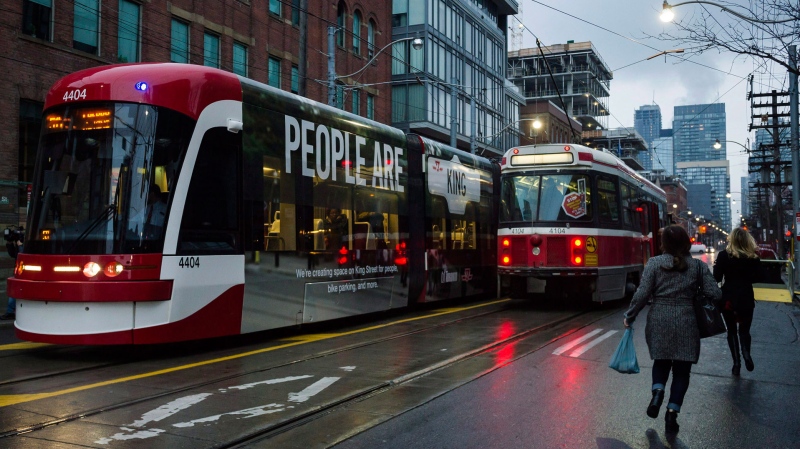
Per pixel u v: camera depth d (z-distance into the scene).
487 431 6.06
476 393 7.51
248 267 10.57
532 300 19.39
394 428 6.15
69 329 9.04
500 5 53.97
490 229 19.52
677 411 6.02
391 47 40.62
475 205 18.67
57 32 19.67
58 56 19.69
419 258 15.65
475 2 50.12
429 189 16.22
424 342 11.20
